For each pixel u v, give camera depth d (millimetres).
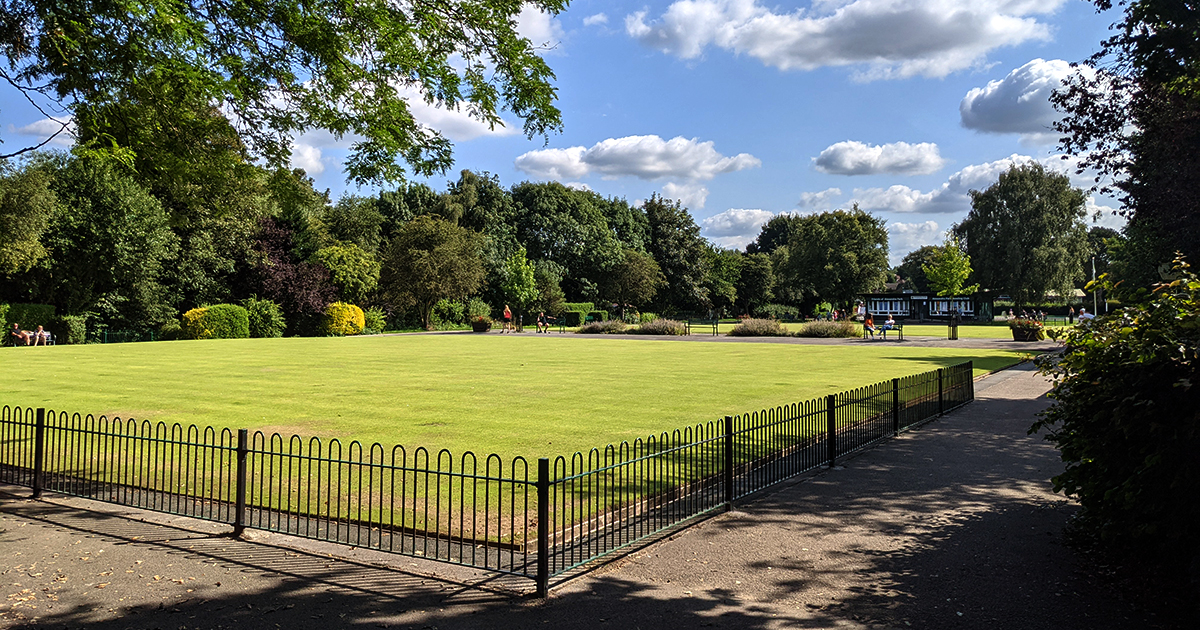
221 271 49062
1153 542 5520
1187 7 10945
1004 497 8445
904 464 10281
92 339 40531
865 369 22812
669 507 8023
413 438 11266
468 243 58438
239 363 23734
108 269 39625
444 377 19922
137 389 16672
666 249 84062
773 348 33625
